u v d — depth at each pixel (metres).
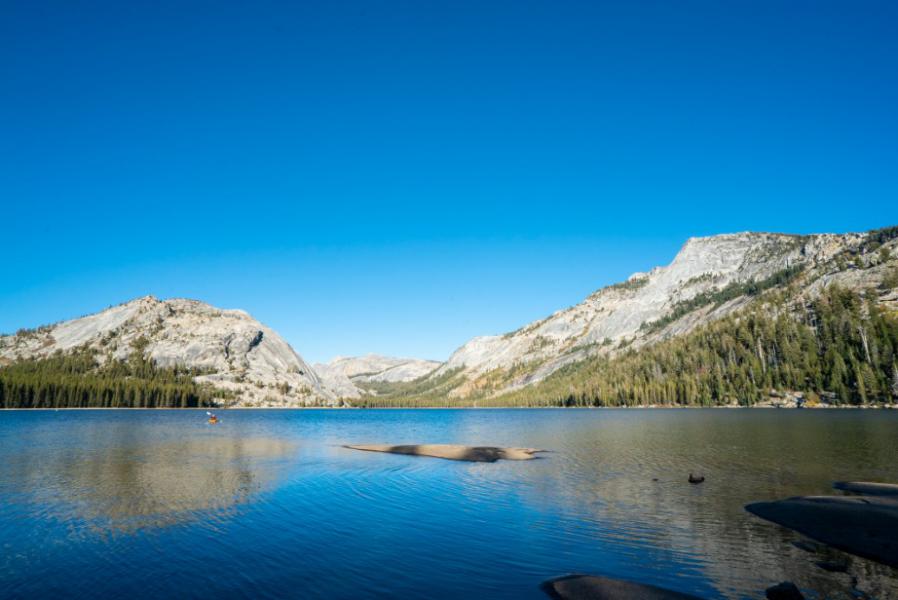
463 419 169.88
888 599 16.98
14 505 30.47
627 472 41.75
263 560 21.06
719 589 18.02
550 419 145.88
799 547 22.33
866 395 151.25
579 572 19.75
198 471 43.88
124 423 120.12
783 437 66.88
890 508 27.81
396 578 19.11
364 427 123.12
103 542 23.42
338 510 29.58
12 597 17.47
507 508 29.72
